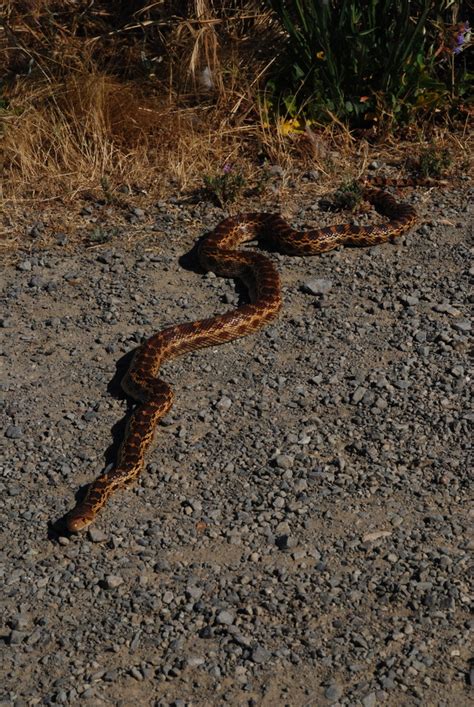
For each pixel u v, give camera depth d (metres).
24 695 1.79
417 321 2.33
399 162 2.79
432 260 2.49
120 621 1.86
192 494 2.03
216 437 2.11
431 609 1.86
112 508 2.01
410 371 2.22
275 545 1.95
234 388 2.21
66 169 2.74
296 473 2.04
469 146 2.82
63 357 2.28
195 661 1.82
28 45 3.10
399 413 2.14
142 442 2.08
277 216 2.58
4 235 2.57
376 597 1.88
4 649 1.84
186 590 1.89
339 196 2.65
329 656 1.82
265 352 2.29
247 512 1.99
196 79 2.94
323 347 2.29
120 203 2.66
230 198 2.66
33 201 2.66
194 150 2.79
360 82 2.86
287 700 1.78
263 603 1.87
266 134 2.84
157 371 2.23
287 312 2.38
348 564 1.92
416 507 1.99
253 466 2.06
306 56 2.85
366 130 2.87
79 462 2.08
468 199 2.67
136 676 1.80
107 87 2.84
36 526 1.99
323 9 2.79
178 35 3.00
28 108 2.84
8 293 2.42
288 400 2.18
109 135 2.80
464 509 1.99
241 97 2.89
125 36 3.09
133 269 2.49
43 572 1.93
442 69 2.96
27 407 2.18
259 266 2.43
